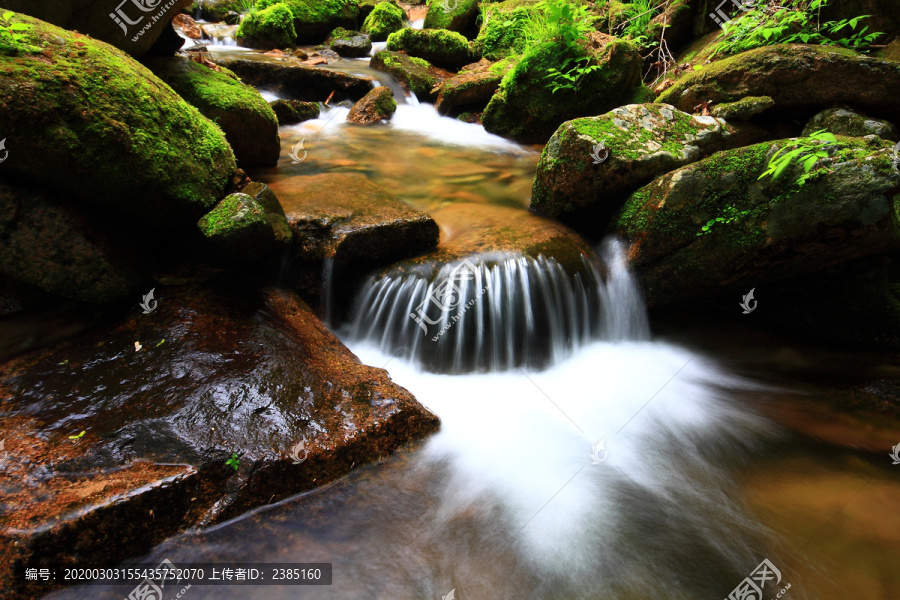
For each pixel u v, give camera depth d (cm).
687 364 373
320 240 343
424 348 350
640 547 234
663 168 388
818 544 235
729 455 294
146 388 238
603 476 275
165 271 309
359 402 260
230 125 416
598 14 800
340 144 600
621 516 250
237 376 251
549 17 600
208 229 290
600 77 587
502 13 938
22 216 245
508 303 350
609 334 394
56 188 254
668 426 317
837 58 427
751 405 335
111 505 185
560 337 369
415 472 249
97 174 253
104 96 252
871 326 364
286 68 723
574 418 318
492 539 228
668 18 688
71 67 245
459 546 221
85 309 274
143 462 207
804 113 464
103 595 178
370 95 717
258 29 919
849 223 314
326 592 192
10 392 230
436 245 379
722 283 371
